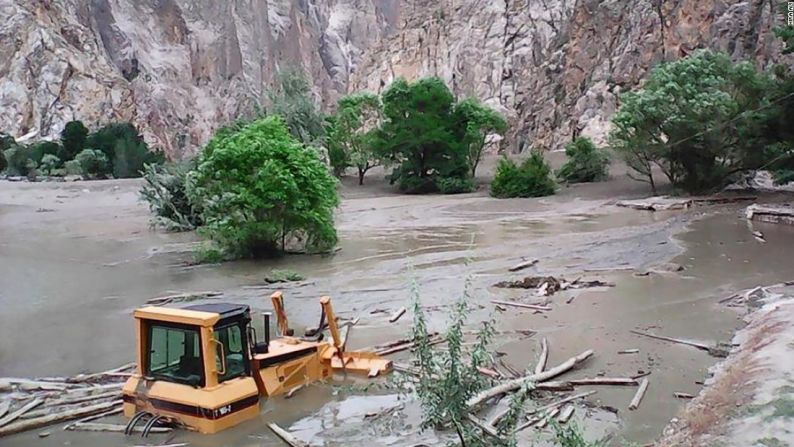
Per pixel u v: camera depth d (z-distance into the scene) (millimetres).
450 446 8617
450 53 104312
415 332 10000
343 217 37969
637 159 42000
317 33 185000
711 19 64562
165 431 10117
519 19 96438
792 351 10359
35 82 95875
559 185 49438
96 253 27297
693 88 38156
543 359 12516
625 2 75562
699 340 13430
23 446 9953
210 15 136750
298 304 17797
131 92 103000
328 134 58906
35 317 17406
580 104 74000
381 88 114188
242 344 10805
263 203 24438
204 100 127062
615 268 20844
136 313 10711
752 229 27781
